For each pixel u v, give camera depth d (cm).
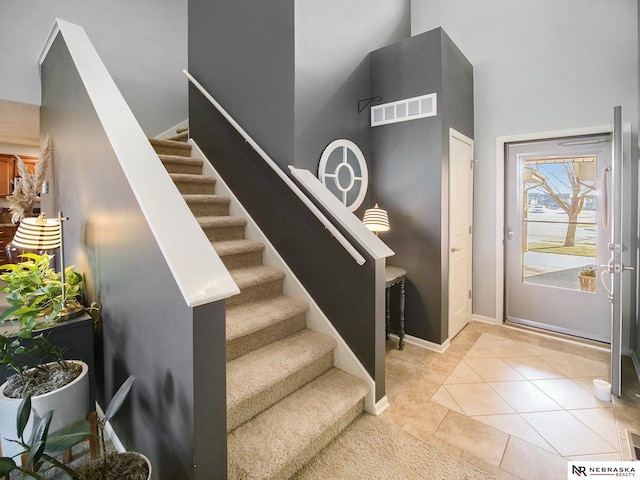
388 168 322
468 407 215
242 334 189
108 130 161
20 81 304
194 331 112
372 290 203
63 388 148
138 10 400
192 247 127
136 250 143
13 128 417
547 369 266
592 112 306
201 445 116
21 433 107
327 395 190
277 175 255
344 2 291
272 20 255
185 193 289
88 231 199
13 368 162
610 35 296
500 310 362
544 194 341
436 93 289
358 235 203
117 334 168
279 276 243
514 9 341
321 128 268
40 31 317
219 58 301
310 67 255
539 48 329
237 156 288
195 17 325
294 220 245
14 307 171
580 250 325
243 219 276
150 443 141
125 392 124
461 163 335
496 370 264
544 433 190
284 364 186
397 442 181
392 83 315
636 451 176
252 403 170
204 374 116
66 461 163
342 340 219
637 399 224
